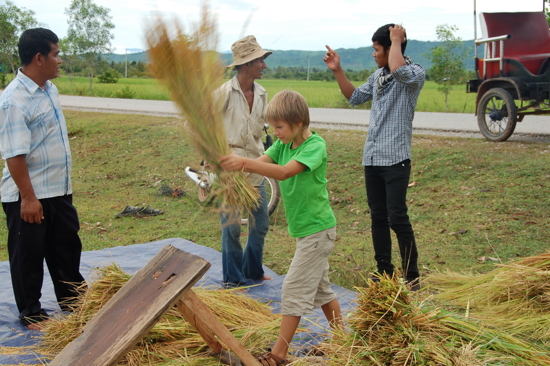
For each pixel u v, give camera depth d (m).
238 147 3.95
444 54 18.56
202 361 2.67
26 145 3.18
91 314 3.05
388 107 3.73
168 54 2.26
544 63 8.29
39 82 3.32
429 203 5.99
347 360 2.40
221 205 2.76
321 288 2.95
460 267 4.23
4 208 3.42
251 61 3.81
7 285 4.14
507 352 2.49
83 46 31.17
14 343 3.17
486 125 8.91
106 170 9.57
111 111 17.67
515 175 6.43
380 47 3.80
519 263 3.46
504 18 9.17
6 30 33.06
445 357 2.29
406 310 2.46
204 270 2.28
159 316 2.15
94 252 4.98
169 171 8.94
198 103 2.38
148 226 6.14
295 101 2.66
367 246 4.98
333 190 7.14
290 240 5.43
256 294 3.92
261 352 2.82
